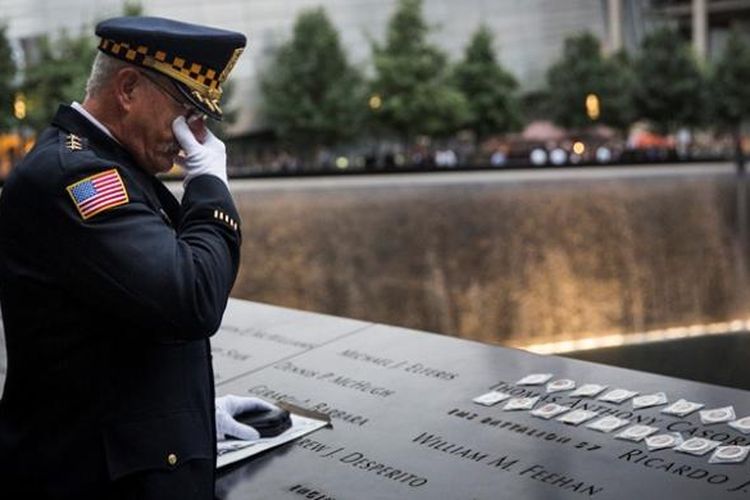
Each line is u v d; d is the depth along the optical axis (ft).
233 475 8.69
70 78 117.08
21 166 6.49
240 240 6.82
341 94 127.95
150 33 6.46
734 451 8.16
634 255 48.47
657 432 8.79
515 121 134.00
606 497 7.62
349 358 12.15
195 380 6.99
